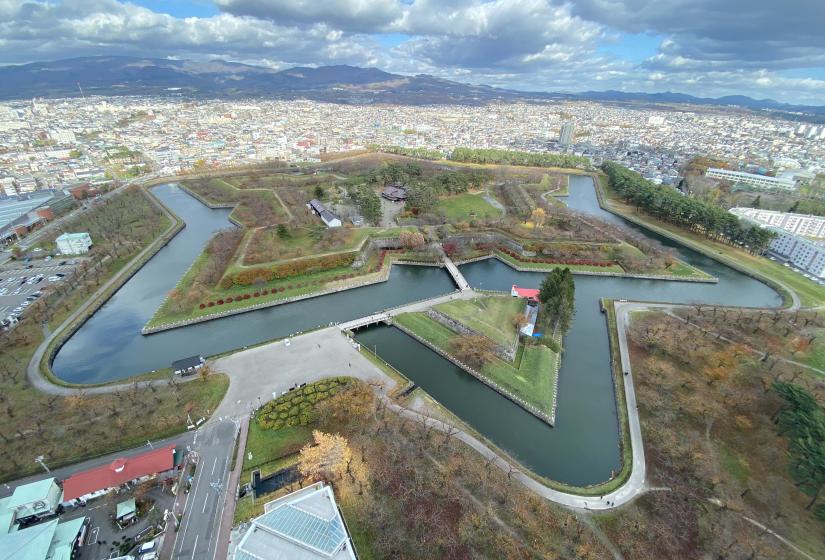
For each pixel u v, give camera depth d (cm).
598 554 7275
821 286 18212
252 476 8562
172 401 10475
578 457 9762
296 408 10044
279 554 6744
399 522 7719
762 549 7362
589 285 18312
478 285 17850
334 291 16938
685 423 10356
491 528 7600
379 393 10994
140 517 7744
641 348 13462
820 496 8256
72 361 12738
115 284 17088
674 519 7988
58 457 8994
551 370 12306
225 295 15838
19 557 6512
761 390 11006
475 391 11675
